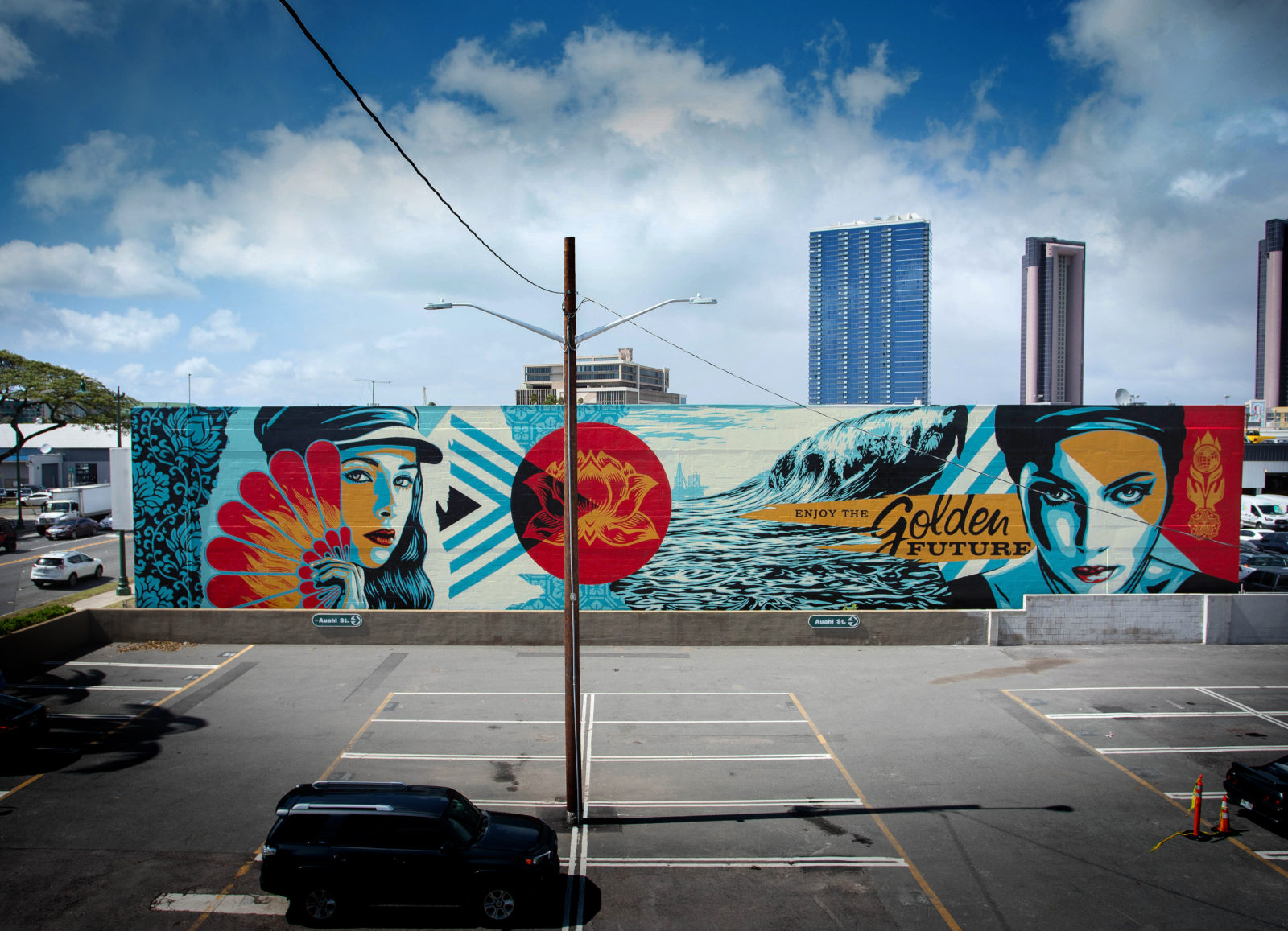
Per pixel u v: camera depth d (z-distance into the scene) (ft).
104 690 76.13
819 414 97.14
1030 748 64.44
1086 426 97.81
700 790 56.34
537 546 96.73
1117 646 94.22
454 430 96.43
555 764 60.34
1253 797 50.65
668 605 97.40
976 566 98.37
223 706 72.13
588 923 40.37
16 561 144.77
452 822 40.98
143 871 44.29
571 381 49.62
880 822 51.90
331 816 40.06
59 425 195.93
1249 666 86.79
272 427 95.86
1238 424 98.17
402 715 70.49
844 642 93.76
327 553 96.32
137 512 96.02
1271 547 153.89
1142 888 44.19
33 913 39.96
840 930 39.96
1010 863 46.75
